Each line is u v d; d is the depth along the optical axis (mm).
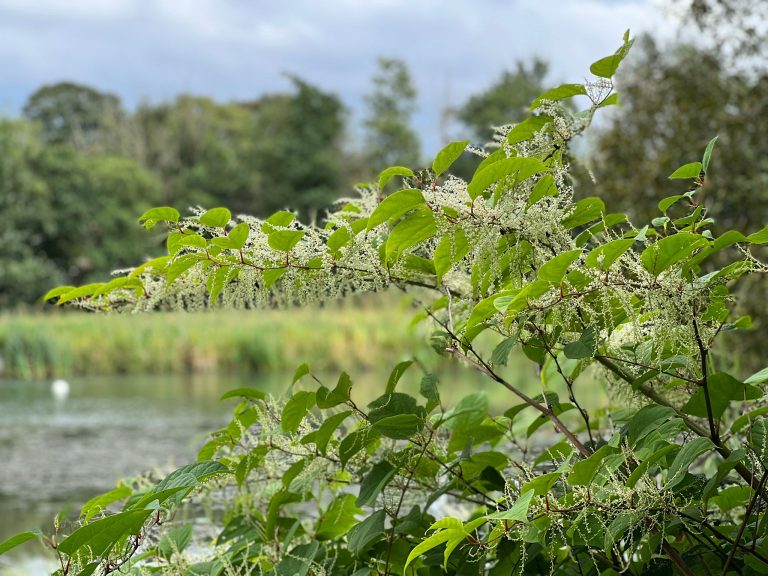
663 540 1649
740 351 5047
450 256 1646
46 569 3777
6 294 45281
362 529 1855
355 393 10727
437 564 1859
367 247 1850
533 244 1641
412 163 42844
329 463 2121
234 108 75188
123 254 52375
